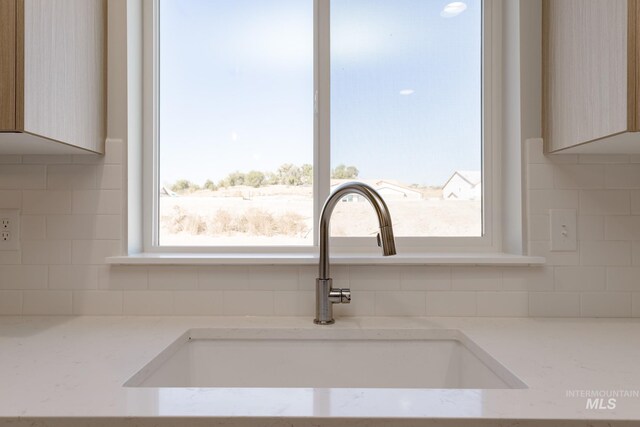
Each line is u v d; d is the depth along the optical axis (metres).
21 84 0.82
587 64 0.94
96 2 1.10
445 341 1.02
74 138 1.00
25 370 0.72
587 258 1.13
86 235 1.14
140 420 0.55
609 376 0.69
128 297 1.14
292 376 1.03
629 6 0.81
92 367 0.74
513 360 0.77
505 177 1.25
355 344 1.03
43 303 1.14
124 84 1.15
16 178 1.14
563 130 1.05
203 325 1.05
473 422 0.54
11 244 1.14
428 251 1.27
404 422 0.55
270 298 1.14
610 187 1.13
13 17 0.82
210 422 0.55
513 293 1.13
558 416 0.54
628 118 0.81
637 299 1.13
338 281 1.14
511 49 1.21
